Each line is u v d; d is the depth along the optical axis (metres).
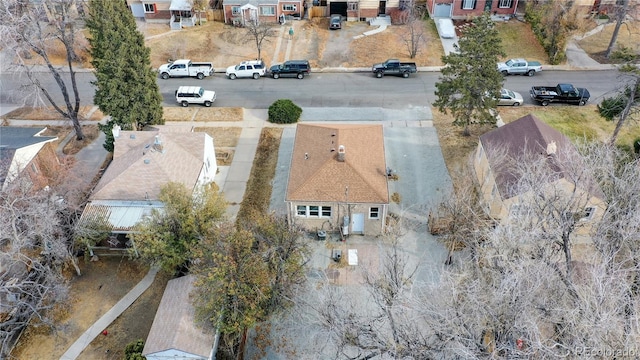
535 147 29.45
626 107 33.34
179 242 25.83
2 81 48.44
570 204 24.31
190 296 24.00
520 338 18.11
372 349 21.22
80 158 38.47
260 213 32.31
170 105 44.91
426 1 61.22
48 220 25.30
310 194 29.45
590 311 17.39
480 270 21.69
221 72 50.06
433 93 45.66
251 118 42.88
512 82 46.84
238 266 22.94
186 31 56.69
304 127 35.41
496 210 29.56
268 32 52.88
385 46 53.25
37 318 26.27
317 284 27.89
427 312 19.02
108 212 29.22
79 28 53.03
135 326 26.48
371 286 23.02
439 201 33.22
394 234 29.39
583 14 52.00
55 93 47.03
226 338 24.12
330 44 54.03
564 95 42.81
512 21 56.19
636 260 21.28
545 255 20.66
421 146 38.69
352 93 46.09
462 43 35.81
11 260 25.39
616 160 27.17
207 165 33.97
